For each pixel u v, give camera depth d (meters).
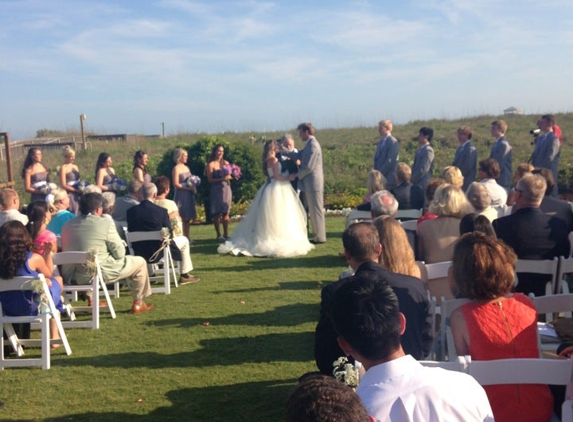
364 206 7.96
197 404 4.25
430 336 3.28
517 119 28.44
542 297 3.48
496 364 2.51
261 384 4.58
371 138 26.62
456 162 10.55
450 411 1.91
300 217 10.01
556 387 2.77
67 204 7.74
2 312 5.09
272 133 30.19
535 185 4.77
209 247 10.70
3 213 6.70
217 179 11.19
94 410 4.20
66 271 6.38
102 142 29.09
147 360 5.18
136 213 7.62
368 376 1.99
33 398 4.43
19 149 24.70
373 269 3.27
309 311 6.52
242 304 6.91
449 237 5.00
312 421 1.33
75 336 5.94
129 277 6.75
